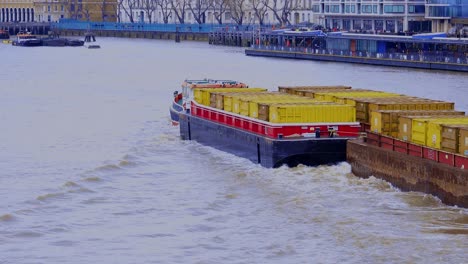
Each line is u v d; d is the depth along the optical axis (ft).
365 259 188.03
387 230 203.21
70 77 584.81
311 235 202.80
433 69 606.55
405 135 234.99
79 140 325.21
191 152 292.61
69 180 255.09
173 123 354.54
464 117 233.76
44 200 236.02
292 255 192.24
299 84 514.27
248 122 271.08
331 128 253.65
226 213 221.25
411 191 224.33
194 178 255.91
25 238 206.49
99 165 274.16
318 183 239.30
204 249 197.57
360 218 211.41
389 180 231.91
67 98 458.09
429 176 217.77
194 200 233.35
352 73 585.22
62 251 198.39
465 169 208.64
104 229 212.02
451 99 428.56
